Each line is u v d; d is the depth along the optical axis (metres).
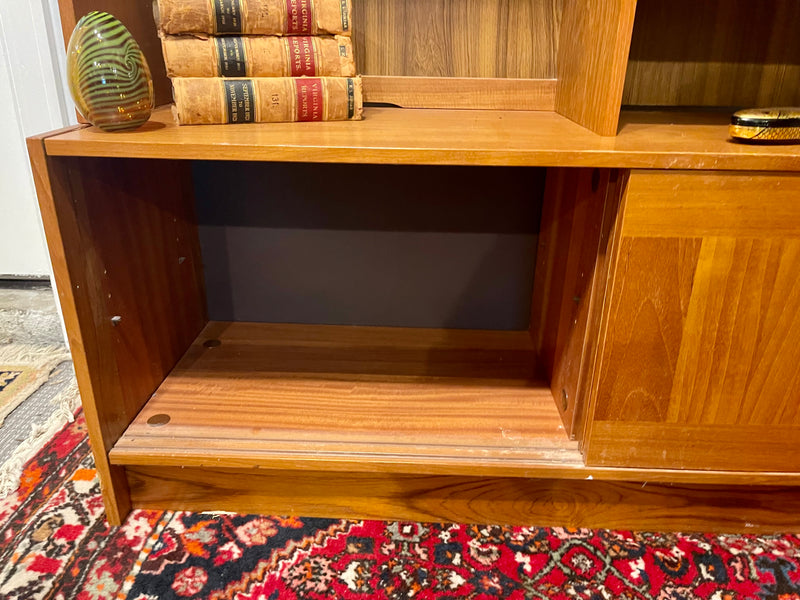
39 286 1.43
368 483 0.88
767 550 0.86
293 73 0.81
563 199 0.95
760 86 1.01
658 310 0.73
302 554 0.83
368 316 1.23
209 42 0.78
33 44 1.11
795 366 0.76
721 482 0.83
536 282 1.15
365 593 0.77
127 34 0.73
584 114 0.84
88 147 0.68
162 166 1.00
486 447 0.85
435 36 0.99
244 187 1.14
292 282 1.21
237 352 1.12
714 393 0.78
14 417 1.11
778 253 0.71
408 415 0.93
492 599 0.76
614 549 0.85
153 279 0.97
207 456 0.83
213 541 0.85
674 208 0.69
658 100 1.02
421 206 1.14
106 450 0.83
